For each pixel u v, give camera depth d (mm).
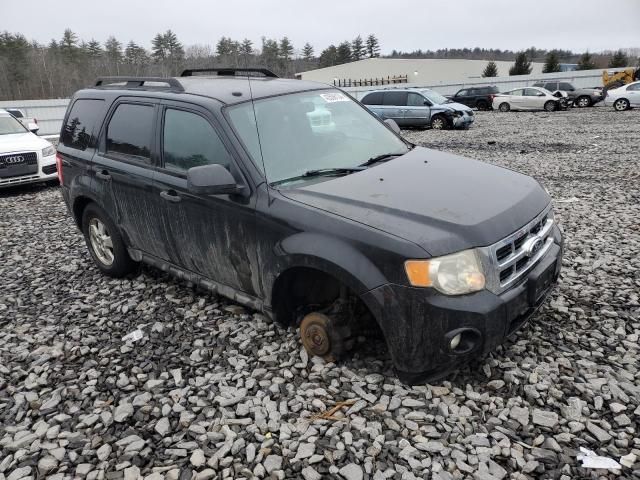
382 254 2803
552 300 4148
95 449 2844
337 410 3002
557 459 2566
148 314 4387
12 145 10203
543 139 15367
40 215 8297
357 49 110312
